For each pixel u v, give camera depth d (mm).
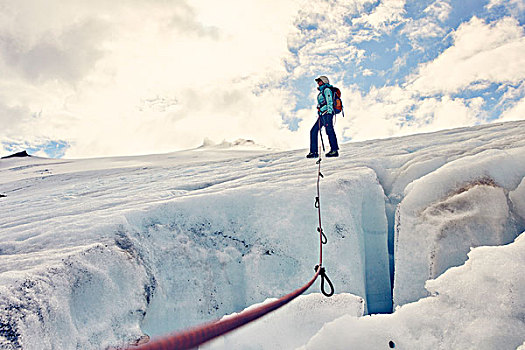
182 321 2496
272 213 3107
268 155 7195
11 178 12859
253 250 2918
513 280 1090
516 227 2391
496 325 979
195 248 2861
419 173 3490
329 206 3057
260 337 1231
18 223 3395
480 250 1297
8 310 1574
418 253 2639
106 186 5820
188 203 3145
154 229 2863
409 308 1169
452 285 1189
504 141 3521
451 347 978
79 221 2824
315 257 2809
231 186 3717
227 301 2729
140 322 2148
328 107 4871
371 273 3068
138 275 2357
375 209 3303
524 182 2531
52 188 7355
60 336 1715
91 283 2053
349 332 1081
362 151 5000
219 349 1183
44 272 1905
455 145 3951
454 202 2693
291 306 1396
